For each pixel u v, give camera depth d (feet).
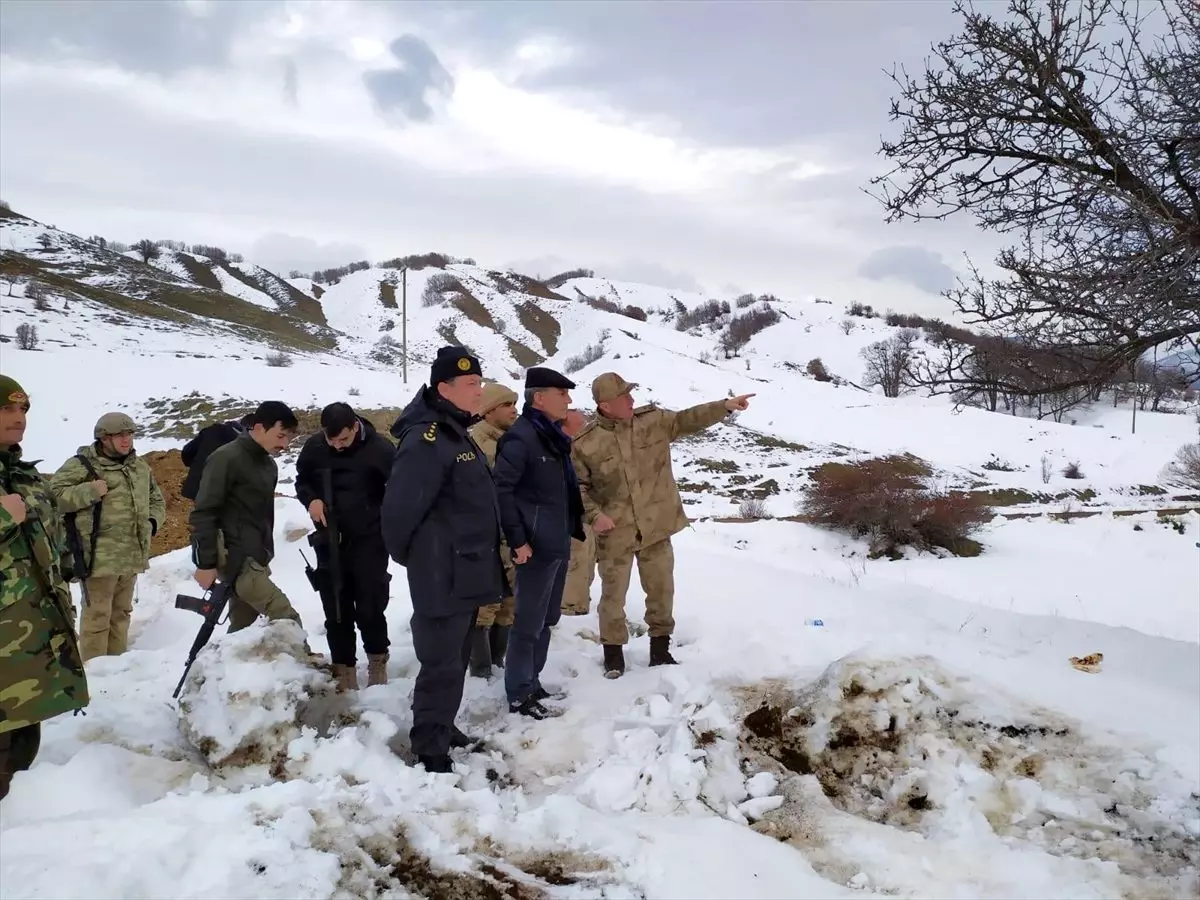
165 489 60.13
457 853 9.73
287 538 30.53
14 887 7.97
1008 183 18.43
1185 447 123.24
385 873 9.18
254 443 15.37
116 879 8.15
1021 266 17.42
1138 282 15.25
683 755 12.40
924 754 12.46
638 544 16.75
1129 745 12.48
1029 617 22.54
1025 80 16.80
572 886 9.40
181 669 16.14
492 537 12.79
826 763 12.77
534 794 12.28
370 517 15.90
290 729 12.50
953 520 59.16
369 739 12.95
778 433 128.36
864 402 154.61
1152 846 10.46
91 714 13.14
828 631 18.48
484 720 14.74
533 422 14.66
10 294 166.71
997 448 130.93
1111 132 16.03
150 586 26.03
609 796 11.87
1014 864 10.16
